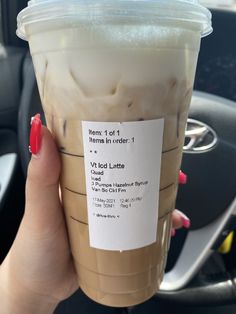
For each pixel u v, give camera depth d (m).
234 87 0.33
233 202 0.23
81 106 0.12
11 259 0.18
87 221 0.13
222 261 0.29
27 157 0.28
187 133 0.23
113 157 0.12
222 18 0.32
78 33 0.11
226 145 0.23
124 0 0.10
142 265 0.14
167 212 0.14
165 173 0.13
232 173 0.23
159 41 0.11
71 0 0.10
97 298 0.15
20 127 0.28
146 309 0.27
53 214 0.16
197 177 0.23
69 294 0.19
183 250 0.26
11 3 0.37
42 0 0.11
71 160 0.13
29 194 0.16
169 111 0.12
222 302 0.26
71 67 0.11
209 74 0.34
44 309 0.19
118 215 0.13
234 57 0.33
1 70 0.36
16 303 0.18
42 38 0.11
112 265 0.14
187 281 0.26
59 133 0.13
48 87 0.12
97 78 0.11
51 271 0.18
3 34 0.38
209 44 0.33
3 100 0.35
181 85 0.12
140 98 0.11
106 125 0.12
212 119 0.23
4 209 0.34
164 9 0.11
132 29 0.11
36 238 0.16
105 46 0.11
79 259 0.15
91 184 0.12
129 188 0.12
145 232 0.13
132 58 0.11
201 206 0.24
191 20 0.11
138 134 0.12
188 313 0.27
